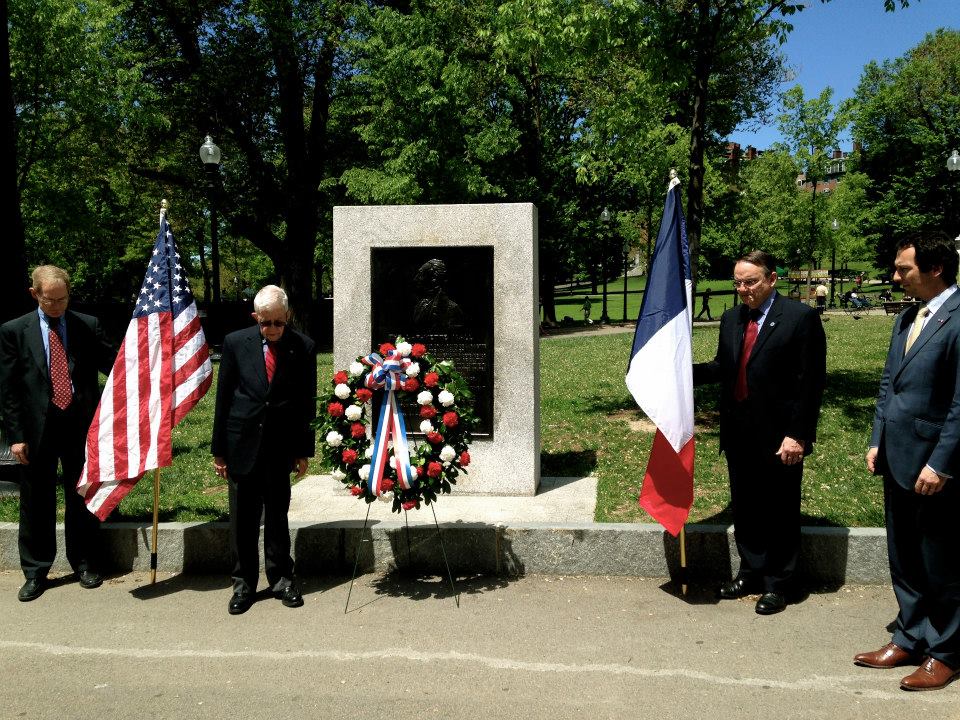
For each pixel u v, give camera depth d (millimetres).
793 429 4348
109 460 5047
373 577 5262
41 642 4273
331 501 6504
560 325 30656
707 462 7227
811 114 22891
